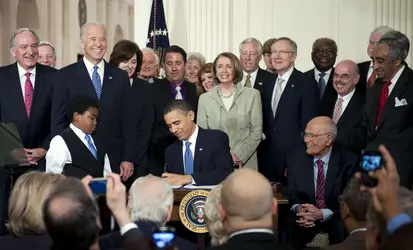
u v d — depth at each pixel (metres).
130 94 5.80
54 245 2.37
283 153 6.23
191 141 5.22
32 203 3.12
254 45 6.78
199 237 4.55
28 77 5.97
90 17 17.12
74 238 2.34
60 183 2.43
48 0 14.47
